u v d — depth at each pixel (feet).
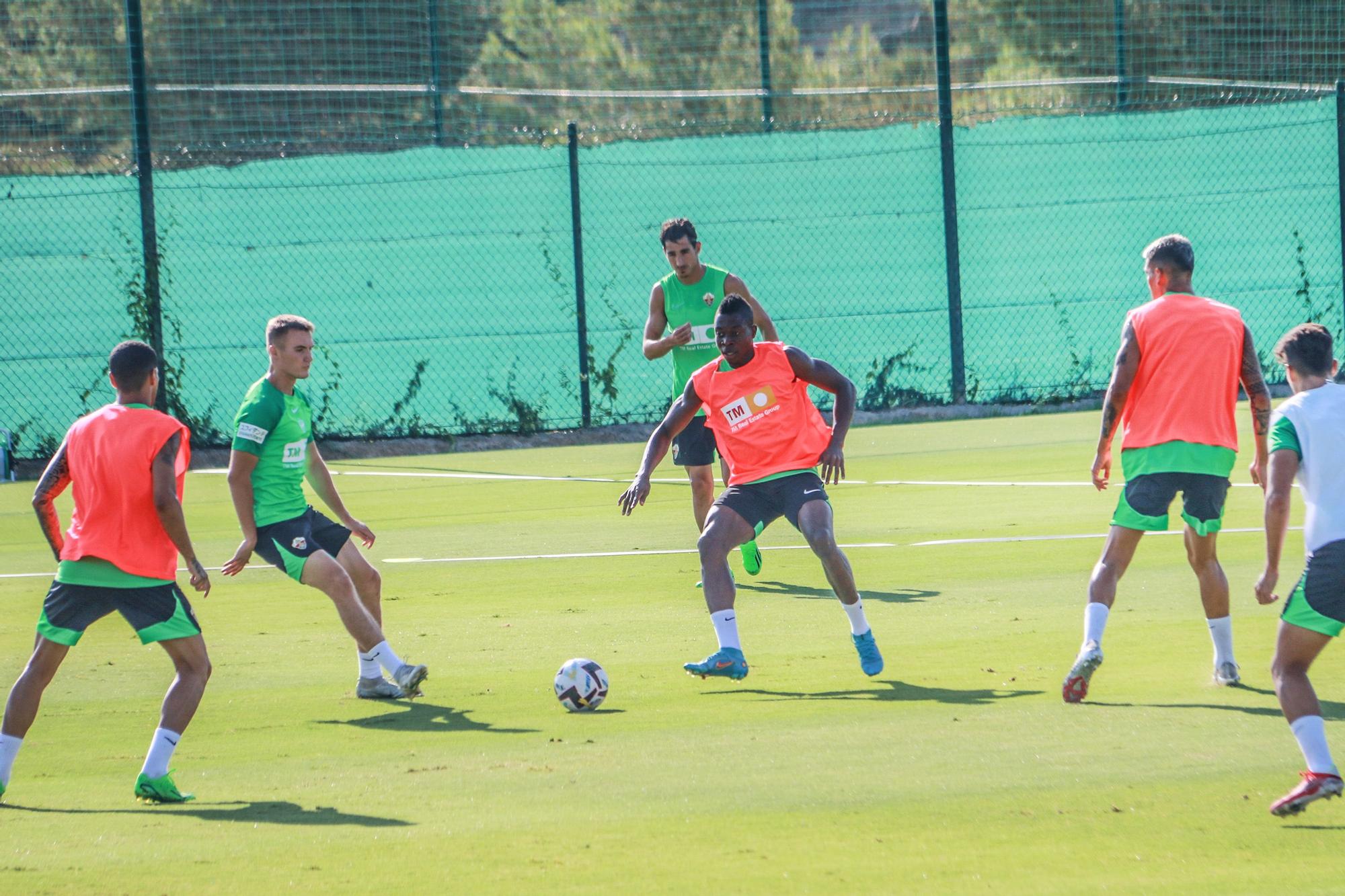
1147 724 70.03
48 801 63.21
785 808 58.54
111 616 110.11
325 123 286.05
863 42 310.65
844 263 232.73
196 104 280.51
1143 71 291.17
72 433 65.51
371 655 81.10
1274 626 93.45
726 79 306.35
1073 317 238.68
